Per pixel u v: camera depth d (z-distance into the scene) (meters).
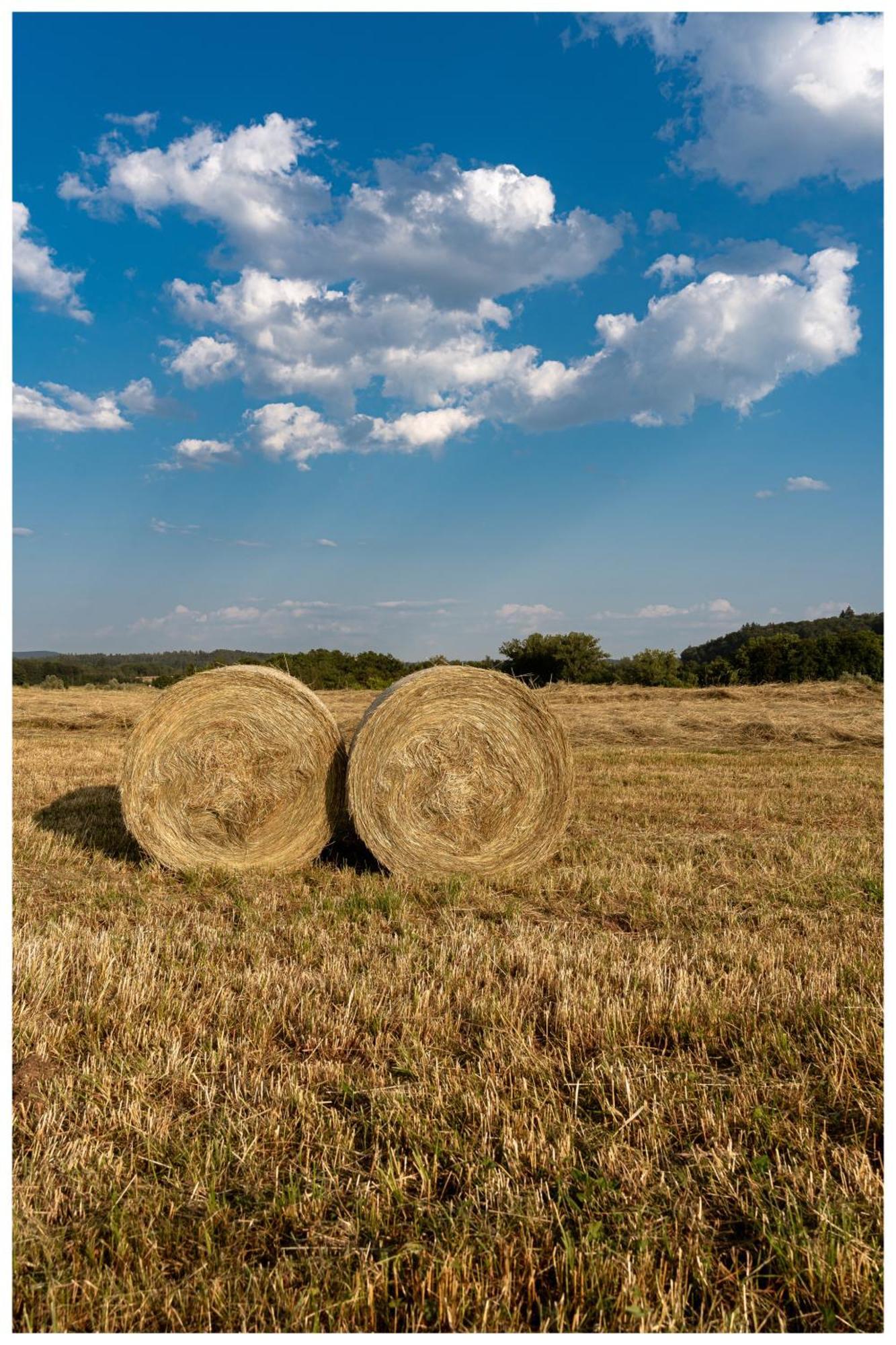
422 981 4.70
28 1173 2.95
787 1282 2.54
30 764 13.43
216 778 7.48
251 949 5.29
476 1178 2.98
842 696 24.50
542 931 5.80
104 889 6.73
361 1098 3.53
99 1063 3.74
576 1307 2.42
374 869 7.82
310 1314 2.39
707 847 8.29
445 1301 2.39
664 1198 2.92
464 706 7.49
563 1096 3.54
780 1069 3.79
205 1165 3.02
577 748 17.22
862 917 6.01
